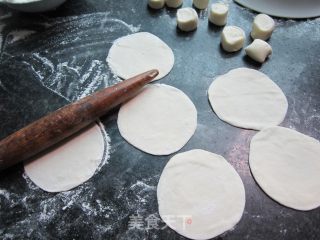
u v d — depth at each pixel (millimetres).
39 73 295
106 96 257
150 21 326
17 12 330
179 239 226
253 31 311
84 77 292
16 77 293
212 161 252
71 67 298
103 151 257
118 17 328
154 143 260
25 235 227
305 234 227
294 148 258
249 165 252
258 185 244
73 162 252
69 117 244
